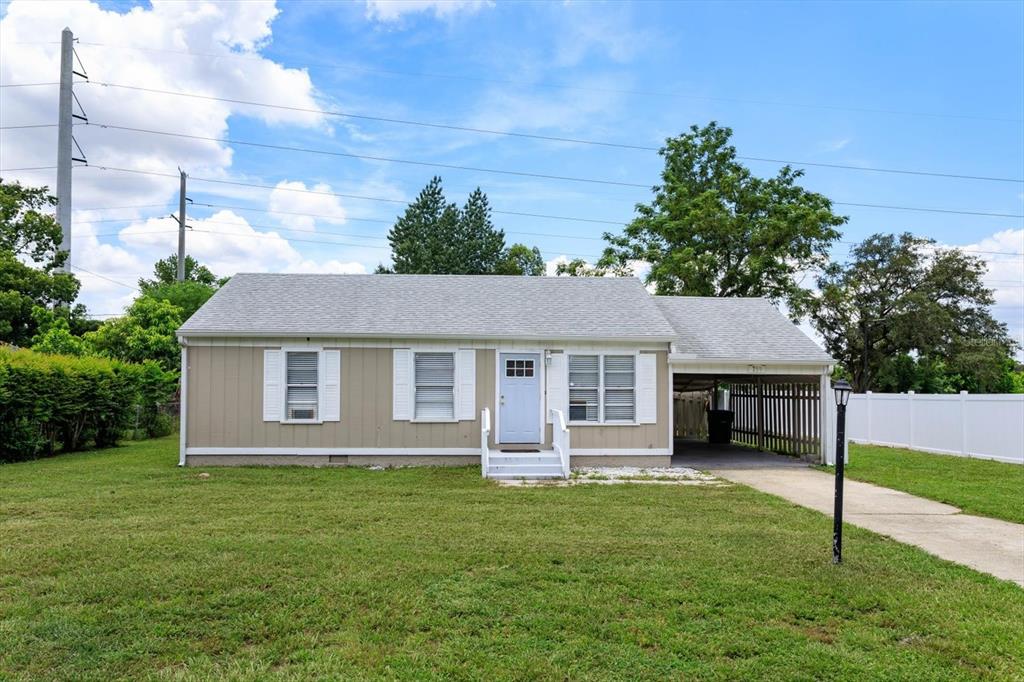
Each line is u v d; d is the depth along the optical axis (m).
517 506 10.02
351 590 5.88
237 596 5.69
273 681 4.22
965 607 5.66
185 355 14.85
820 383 15.89
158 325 27.27
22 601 5.54
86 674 4.30
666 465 15.40
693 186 34.59
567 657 4.61
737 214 32.47
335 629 5.07
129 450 17.59
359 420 15.06
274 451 14.88
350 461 15.01
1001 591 6.11
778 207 31.73
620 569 6.61
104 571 6.37
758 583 6.22
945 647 4.84
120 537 7.72
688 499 10.74
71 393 16.59
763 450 18.95
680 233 32.47
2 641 4.75
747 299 19.61
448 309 16.34
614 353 15.52
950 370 43.66
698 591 5.96
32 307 28.48
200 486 11.68
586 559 6.96
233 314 15.42
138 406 20.72
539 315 16.23
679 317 18.05
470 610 5.46
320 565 6.61
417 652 4.67
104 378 17.95
